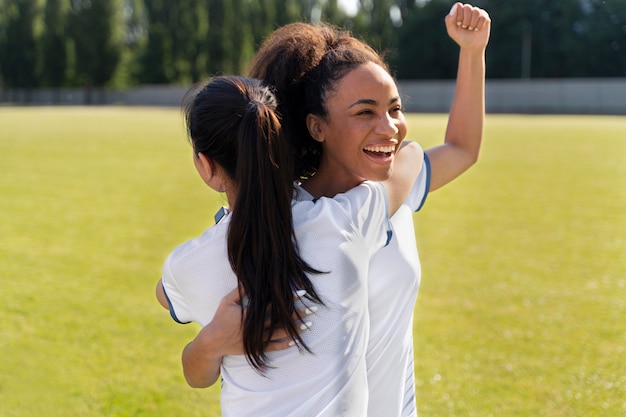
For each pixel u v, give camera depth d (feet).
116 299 18.43
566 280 20.49
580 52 161.89
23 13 194.29
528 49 166.61
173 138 73.61
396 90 4.91
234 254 4.36
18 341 15.29
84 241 25.43
